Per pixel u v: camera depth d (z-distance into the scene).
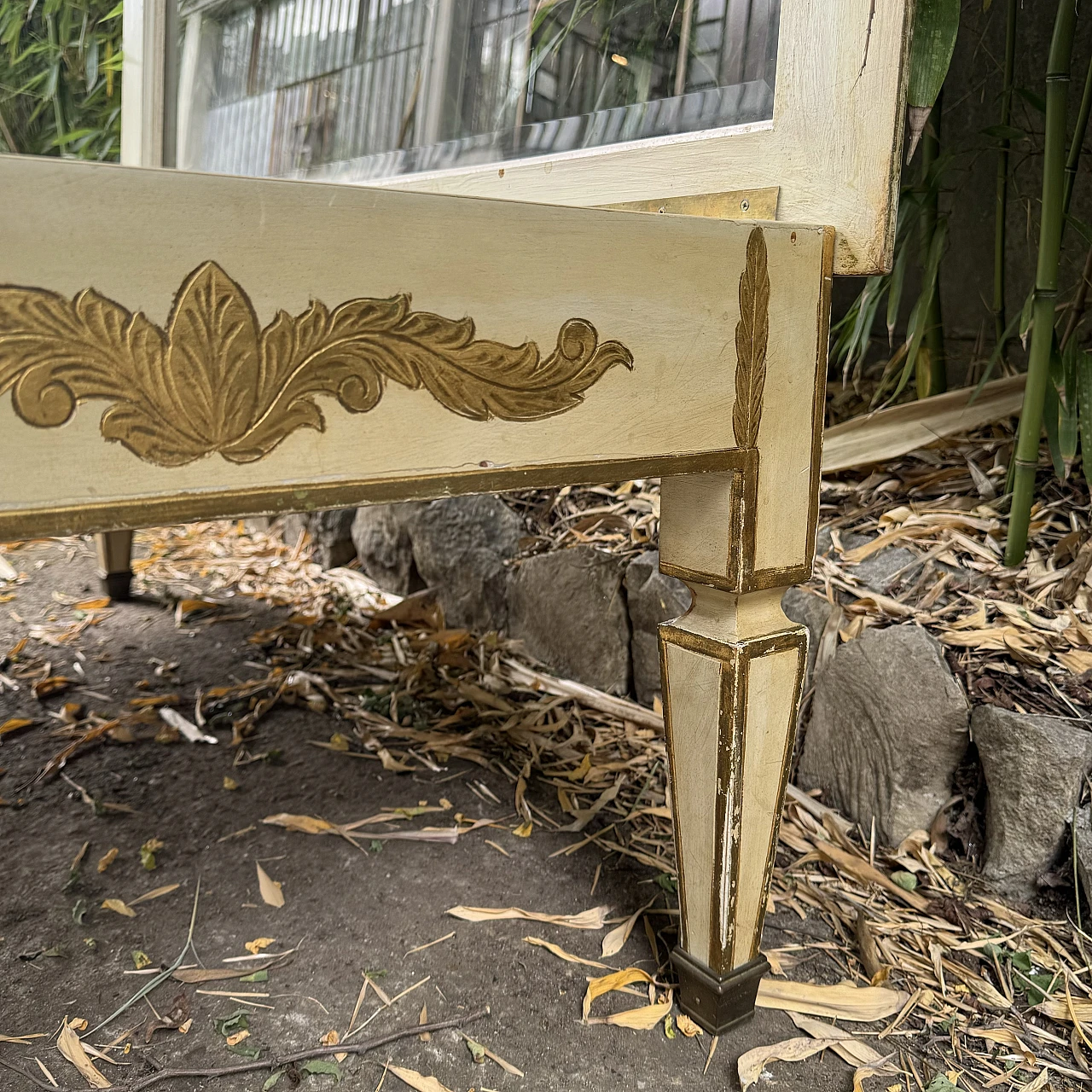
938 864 1.12
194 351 0.50
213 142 1.51
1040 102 1.29
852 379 1.80
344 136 1.29
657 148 0.88
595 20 0.95
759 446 0.75
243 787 1.36
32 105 1.47
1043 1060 0.86
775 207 0.79
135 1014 0.91
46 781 1.37
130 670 1.75
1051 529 1.30
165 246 0.48
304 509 0.55
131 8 1.49
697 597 0.81
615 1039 0.89
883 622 1.23
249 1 1.40
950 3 0.80
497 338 0.60
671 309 0.68
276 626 1.95
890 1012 0.92
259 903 1.09
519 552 1.78
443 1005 0.93
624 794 1.33
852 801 1.22
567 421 0.65
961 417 1.43
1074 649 1.14
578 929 1.05
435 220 0.56
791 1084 0.84
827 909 1.07
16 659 1.79
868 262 0.74
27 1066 0.84
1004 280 1.56
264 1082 0.83
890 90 0.70
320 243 0.53
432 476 0.59
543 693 1.63
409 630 1.90
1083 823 1.01
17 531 0.46
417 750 1.46
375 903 1.09
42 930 1.04
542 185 1.00
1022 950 0.99
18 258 0.44
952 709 1.11
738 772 0.79
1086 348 1.50
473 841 1.22
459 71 1.11
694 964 0.89
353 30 1.24
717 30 0.83
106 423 0.48
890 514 1.39
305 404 0.54
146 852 1.18
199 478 0.51
